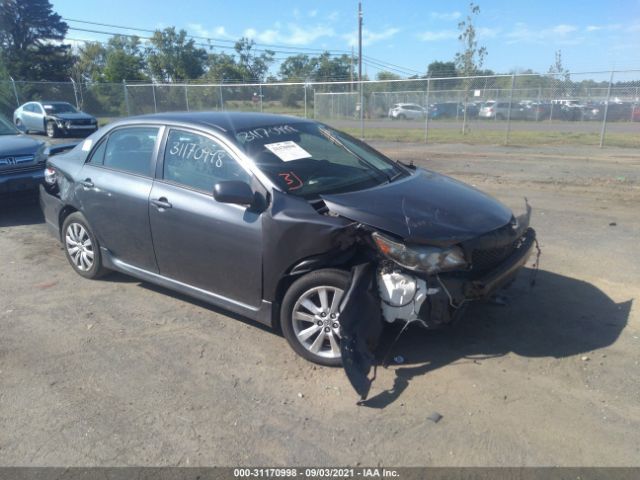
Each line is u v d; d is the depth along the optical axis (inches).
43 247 253.0
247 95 1031.0
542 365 142.7
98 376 142.8
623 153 560.7
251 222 147.3
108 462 110.9
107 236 192.9
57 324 173.0
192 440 117.0
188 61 2055.9
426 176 180.7
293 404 129.0
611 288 190.4
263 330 166.6
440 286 131.7
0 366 148.6
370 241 135.1
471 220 143.5
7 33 2010.3
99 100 1059.9
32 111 844.6
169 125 177.2
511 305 177.2
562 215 291.3
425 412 124.7
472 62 977.5
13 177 289.4
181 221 163.3
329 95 1036.5
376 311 134.2
